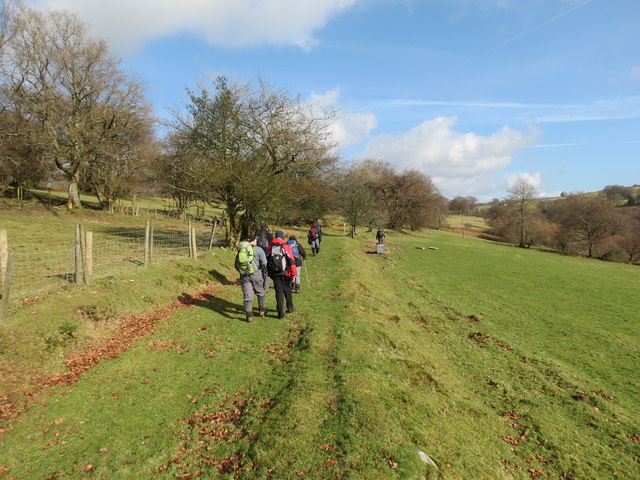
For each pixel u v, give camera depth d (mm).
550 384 9703
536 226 63406
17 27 28812
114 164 36219
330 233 45781
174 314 9359
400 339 9609
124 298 9117
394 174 68250
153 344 7527
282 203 19891
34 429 4633
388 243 40438
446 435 5703
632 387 10117
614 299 21422
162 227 32062
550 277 27531
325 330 8711
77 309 7828
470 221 105062
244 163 18562
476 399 8141
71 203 35062
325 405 5469
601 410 8602
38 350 6246
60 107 34188
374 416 5168
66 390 5543
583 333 14672
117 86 35438
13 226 21109
